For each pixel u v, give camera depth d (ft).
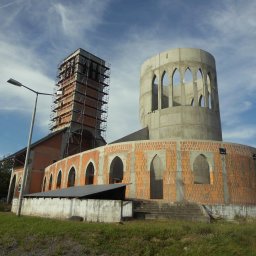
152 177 112.68
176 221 66.90
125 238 48.55
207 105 132.16
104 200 65.57
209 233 52.01
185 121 127.13
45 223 57.21
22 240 48.85
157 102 146.00
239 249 46.42
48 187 152.56
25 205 86.38
